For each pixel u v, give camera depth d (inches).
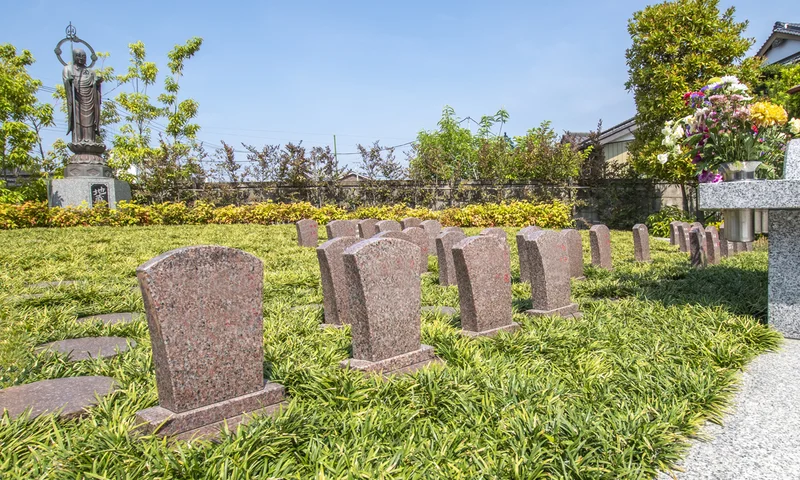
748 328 196.5
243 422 128.0
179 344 123.2
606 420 122.2
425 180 995.9
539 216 853.2
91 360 169.3
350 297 166.6
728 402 142.5
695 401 137.6
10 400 133.0
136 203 887.1
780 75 805.2
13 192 867.4
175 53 1074.7
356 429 120.0
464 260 202.1
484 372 154.3
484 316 207.2
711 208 205.6
